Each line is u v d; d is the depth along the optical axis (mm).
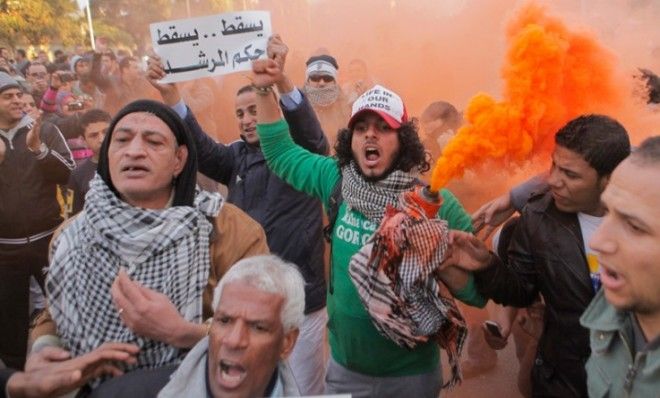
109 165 1658
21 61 7809
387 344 2061
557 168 1751
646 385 1241
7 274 3412
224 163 2941
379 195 1999
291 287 1400
